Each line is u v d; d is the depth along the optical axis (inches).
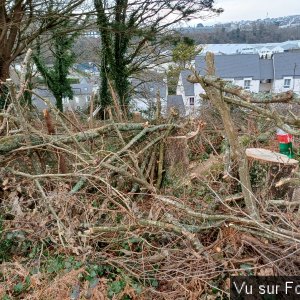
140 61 505.0
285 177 125.3
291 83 1009.5
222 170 140.0
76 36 489.4
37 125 182.4
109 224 120.2
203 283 99.2
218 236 110.0
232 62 1055.6
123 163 147.7
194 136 170.4
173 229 109.2
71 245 107.9
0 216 126.7
